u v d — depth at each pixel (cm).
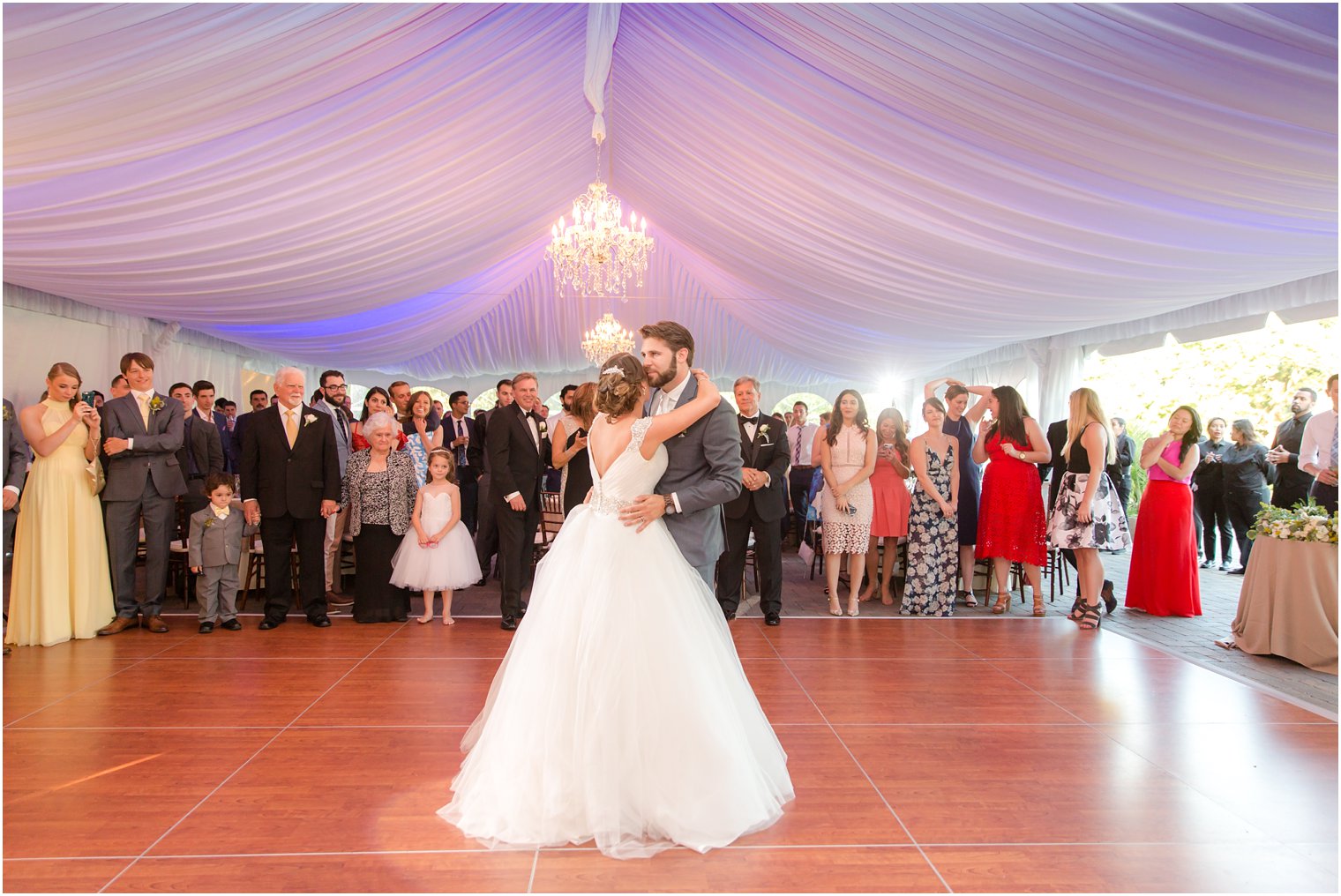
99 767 274
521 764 233
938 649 452
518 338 1400
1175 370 1276
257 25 296
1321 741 311
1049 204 419
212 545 477
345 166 468
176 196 435
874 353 1109
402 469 510
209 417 685
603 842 219
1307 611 422
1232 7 235
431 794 255
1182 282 515
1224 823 241
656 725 230
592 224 793
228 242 529
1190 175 349
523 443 502
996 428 557
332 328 1030
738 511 512
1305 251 436
